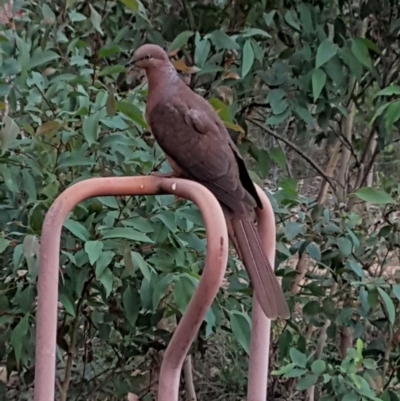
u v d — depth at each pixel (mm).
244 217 2045
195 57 3033
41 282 1601
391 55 3750
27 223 2598
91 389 3605
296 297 3299
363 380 2713
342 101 3645
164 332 3160
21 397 3629
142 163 2555
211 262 1525
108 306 2984
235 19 3553
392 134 3779
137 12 2789
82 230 2275
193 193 1588
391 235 3375
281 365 3314
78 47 2941
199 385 4168
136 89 2803
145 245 2598
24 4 3010
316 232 3082
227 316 2945
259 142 4266
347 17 3717
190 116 2346
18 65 2561
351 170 4258
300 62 3334
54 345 1618
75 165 2486
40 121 2631
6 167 2502
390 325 3152
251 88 3562
